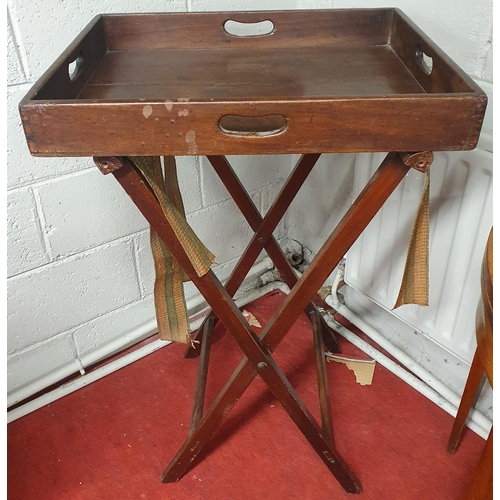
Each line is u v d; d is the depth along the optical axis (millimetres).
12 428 1261
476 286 1072
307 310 1362
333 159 1422
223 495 1108
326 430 1123
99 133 695
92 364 1423
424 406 1281
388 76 884
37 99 689
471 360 1140
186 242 847
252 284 1646
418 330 1253
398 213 1176
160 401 1316
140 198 813
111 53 991
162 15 977
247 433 1229
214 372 1385
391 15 991
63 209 1194
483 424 1198
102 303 1366
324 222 1549
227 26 1285
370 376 1360
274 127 806
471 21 993
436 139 704
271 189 1565
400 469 1145
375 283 1312
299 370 1380
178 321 1033
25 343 1278
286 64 936
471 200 1022
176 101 678
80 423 1268
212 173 1399
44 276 1237
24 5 999
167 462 1177
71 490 1130
